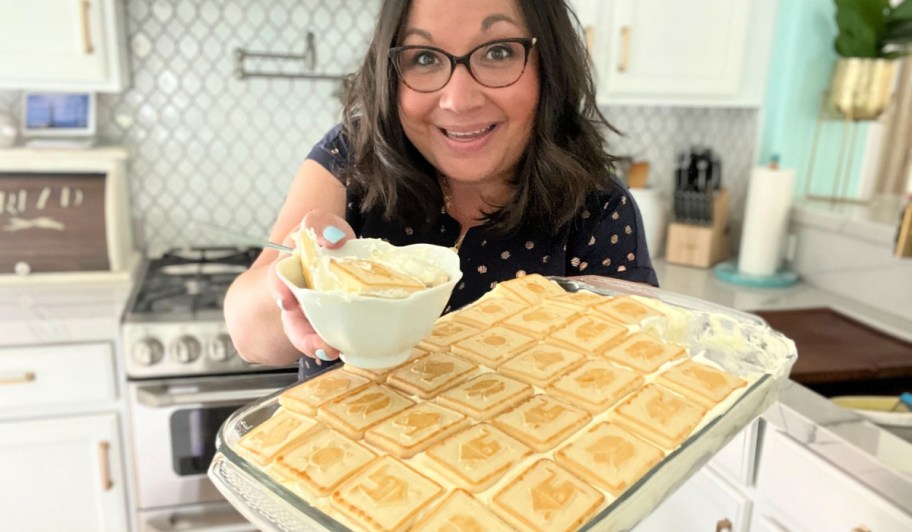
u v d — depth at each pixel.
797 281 1.99
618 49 1.86
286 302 0.57
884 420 1.13
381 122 0.83
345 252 0.61
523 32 0.77
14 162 1.73
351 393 0.63
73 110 1.87
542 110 0.84
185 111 1.99
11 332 1.48
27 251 1.75
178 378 1.58
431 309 0.57
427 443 0.56
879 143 2.01
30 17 1.57
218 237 2.10
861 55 1.85
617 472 0.54
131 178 2.00
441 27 0.74
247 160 2.06
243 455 0.55
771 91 2.03
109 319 1.54
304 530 0.47
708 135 2.31
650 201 2.13
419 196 0.88
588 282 0.91
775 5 1.95
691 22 1.89
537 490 0.51
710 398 0.64
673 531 1.37
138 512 1.63
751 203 1.96
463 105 0.75
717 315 0.82
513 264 0.94
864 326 1.60
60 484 1.59
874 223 1.72
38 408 1.54
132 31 1.90
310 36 1.99
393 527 0.47
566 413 0.61
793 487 1.10
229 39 1.96
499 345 0.72
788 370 0.73
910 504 0.90
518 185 0.89
